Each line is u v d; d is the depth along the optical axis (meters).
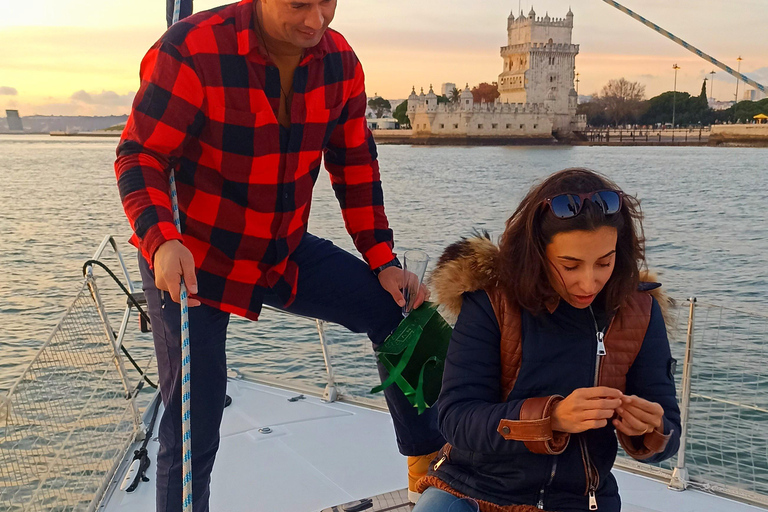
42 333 17.66
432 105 109.25
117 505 2.63
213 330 2.05
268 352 13.08
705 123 125.06
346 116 2.15
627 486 2.68
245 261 2.03
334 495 2.67
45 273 25.66
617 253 1.64
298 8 1.72
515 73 107.75
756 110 118.31
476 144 106.38
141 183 1.76
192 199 1.96
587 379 1.67
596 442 1.68
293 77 1.90
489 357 1.70
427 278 1.81
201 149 1.90
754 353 11.01
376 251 2.25
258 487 2.73
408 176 67.38
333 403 3.55
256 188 1.93
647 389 1.71
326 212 40.25
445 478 1.77
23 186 63.12
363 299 2.21
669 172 69.94
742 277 25.30
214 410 2.11
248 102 1.84
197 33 1.79
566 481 1.66
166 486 2.07
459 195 52.22
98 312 2.89
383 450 3.03
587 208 1.50
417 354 2.15
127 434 3.03
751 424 8.44
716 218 40.66
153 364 11.23
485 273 1.70
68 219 41.06
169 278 1.68
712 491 2.64
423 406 2.15
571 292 1.59
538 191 1.60
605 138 113.81
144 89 1.79
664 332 1.73
